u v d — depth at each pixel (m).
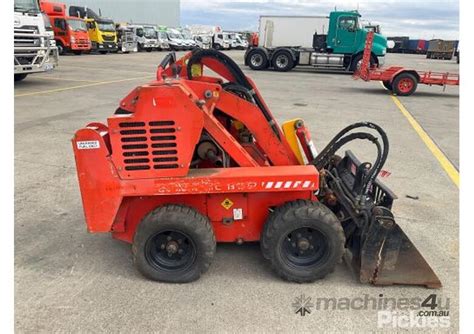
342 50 20.53
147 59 25.66
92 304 2.96
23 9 11.58
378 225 3.10
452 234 4.04
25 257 3.55
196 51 3.72
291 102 11.33
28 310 2.89
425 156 6.55
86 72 17.33
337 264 3.30
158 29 38.28
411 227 4.17
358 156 6.42
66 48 26.30
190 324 2.77
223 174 3.12
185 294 3.09
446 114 10.22
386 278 3.20
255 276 3.33
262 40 23.70
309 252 3.26
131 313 2.87
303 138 3.71
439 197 4.93
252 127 3.54
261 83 15.81
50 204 4.55
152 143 3.03
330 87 15.21
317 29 22.98
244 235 3.42
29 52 11.85
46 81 14.12
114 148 3.03
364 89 14.85
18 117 8.45
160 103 2.96
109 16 49.19
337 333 2.72
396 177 5.57
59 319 2.80
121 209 3.29
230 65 3.70
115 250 3.70
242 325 2.77
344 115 9.63
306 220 3.11
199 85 3.38
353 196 3.40
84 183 3.10
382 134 3.34
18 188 4.94
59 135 7.14
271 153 3.60
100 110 9.31
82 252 3.66
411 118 9.54
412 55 49.91
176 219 3.08
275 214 3.18
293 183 3.11
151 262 3.22
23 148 6.39
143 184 3.08
